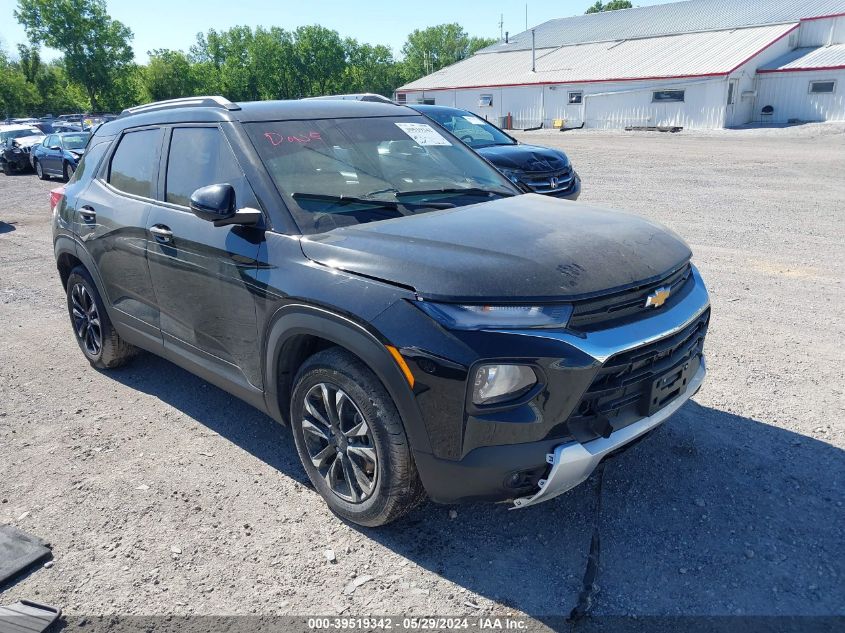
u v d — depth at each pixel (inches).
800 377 178.9
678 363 116.5
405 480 113.4
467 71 1849.2
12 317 265.0
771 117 1294.3
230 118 147.4
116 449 158.9
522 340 99.8
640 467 140.5
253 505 134.9
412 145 161.6
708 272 281.6
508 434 101.7
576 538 121.0
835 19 1310.3
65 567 118.7
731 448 146.1
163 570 117.0
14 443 163.2
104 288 184.7
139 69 3152.1
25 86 3216.0
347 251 118.2
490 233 119.7
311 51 3435.0
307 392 125.6
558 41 1823.3
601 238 120.0
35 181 834.8
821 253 306.3
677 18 1646.2
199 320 150.6
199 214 128.2
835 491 130.3
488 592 109.3
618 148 934.4
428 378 103.1
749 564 112.3
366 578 113.6
